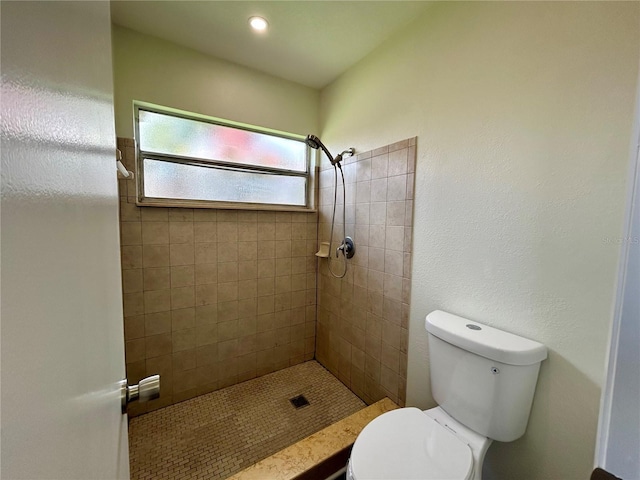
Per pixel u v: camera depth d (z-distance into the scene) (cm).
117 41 147
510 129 102
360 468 85
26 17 19
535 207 96
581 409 87
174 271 169
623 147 78
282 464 118
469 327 109
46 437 21
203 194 181
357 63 177
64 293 26
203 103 170
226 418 164
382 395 163
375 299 167
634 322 51
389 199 155
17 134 17
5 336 16
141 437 149
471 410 102
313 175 217
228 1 129
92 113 38
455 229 122
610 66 79
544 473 96
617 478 51
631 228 53
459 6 118
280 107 197
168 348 171
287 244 209
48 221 22
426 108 134
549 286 93
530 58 96
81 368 30
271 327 207
